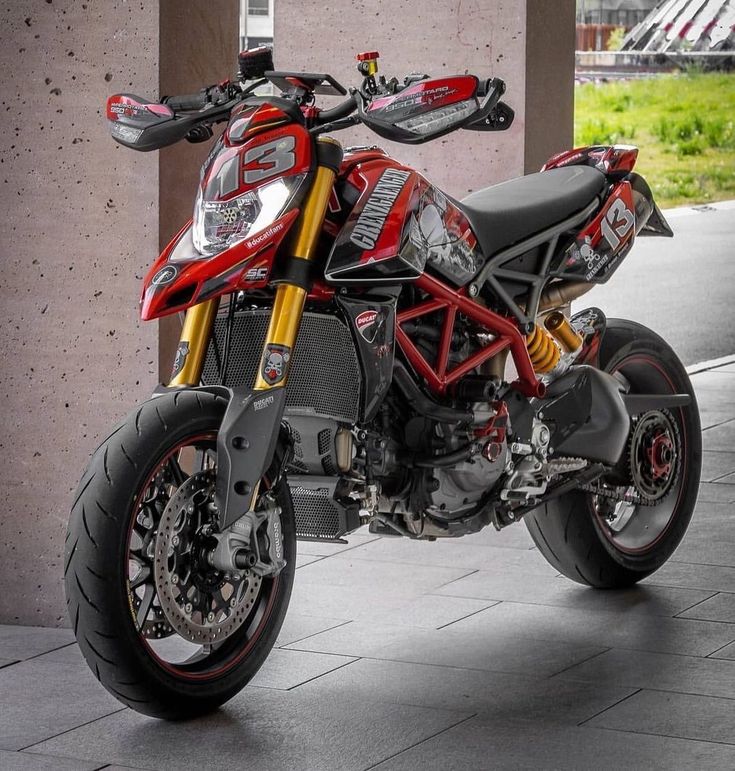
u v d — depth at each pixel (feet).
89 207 14.62
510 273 13.93
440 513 13.56
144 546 11.46
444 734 11.29
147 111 12.53
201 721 11.69
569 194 14.61
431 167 19.83
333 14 19.76
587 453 14.60
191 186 15.16
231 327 12.23
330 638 13.99
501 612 14.90
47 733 11.44
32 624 14.99
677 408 16.28
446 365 13.16
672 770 10.44
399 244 12.15
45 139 14.64
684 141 66.39
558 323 14.87
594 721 11.54
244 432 11.36
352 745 11.09
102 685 11.68
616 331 15.90
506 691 12.34
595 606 15.11
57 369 14.79
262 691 12.44
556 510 15.31
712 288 46.57
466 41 19.29
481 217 13.66
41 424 14.85
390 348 12.25
